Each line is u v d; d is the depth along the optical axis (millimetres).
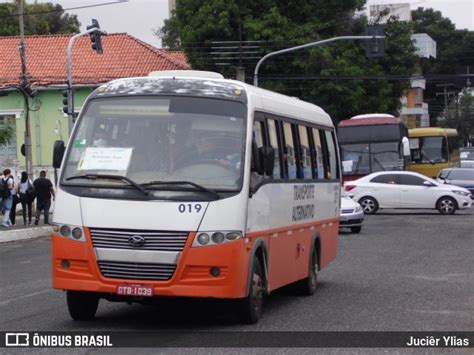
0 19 69438
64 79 46250
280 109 12141
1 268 18141
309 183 13617
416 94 88000
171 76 11211
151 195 9828
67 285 9969
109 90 10836
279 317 11453
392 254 20516
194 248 9672
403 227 29094
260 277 10891
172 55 53531
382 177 35406
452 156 73000
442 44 94562
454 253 20656
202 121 10398
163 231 9719
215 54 46844
